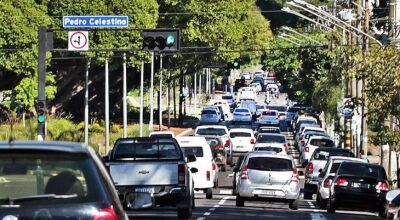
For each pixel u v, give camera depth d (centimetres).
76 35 9138
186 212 5212
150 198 2305
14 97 13112
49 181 1764
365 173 6350
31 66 12625
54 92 13562
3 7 12294
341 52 10950
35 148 1764
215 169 8869
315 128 13125
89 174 1773
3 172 1750
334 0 15662
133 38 13338
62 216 1725
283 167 6606
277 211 6400
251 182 6575
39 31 8725
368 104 7381
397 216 3400
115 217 1756
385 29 11081
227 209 6412
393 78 7094
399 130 7138
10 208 1717
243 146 12706
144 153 5181
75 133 13175
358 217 6081
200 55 17112
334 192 6303
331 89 13075
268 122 18712
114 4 13312
